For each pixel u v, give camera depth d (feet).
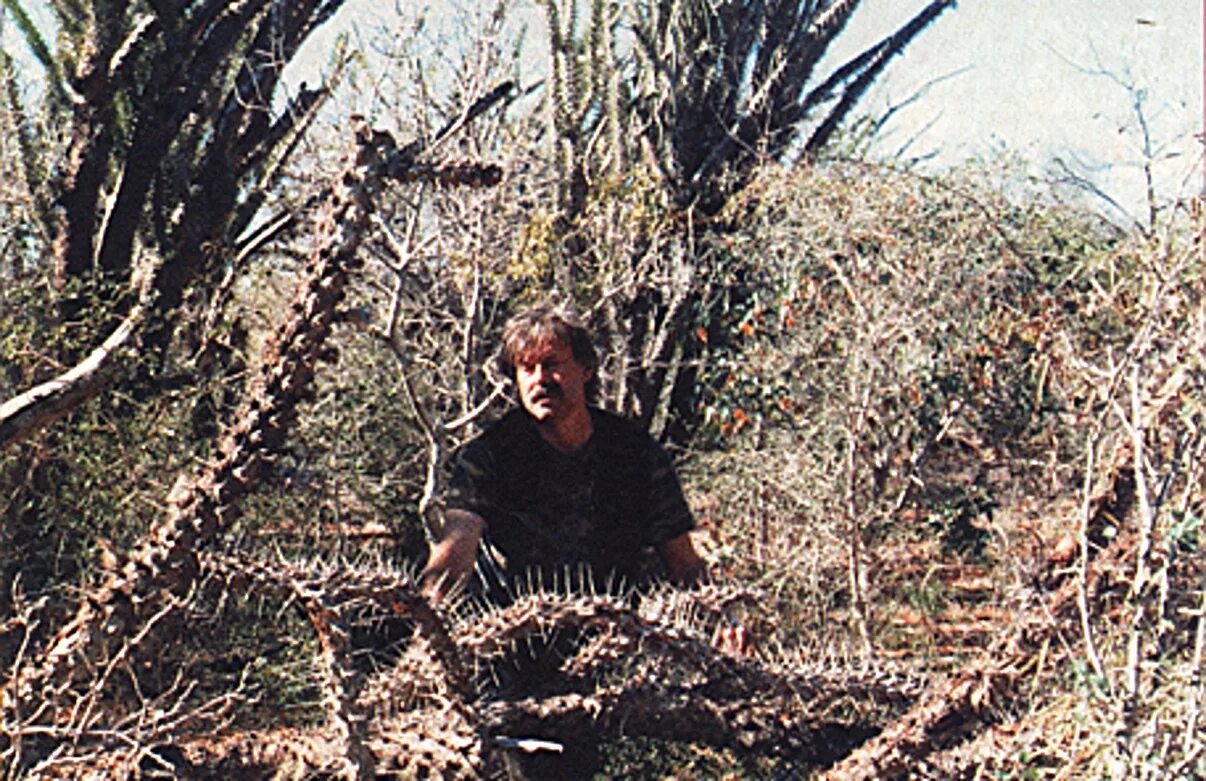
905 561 21.03
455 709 11.14
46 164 22.58
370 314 22.00
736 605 12.45
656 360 25.32
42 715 11.41
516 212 24.89
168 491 17.58
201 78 22.58
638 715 12.01
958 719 11.46
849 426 19.33
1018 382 21.83
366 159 11.83
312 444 20.26
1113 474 12.51
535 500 13.05
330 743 11.34
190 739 12.12
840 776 11.43
